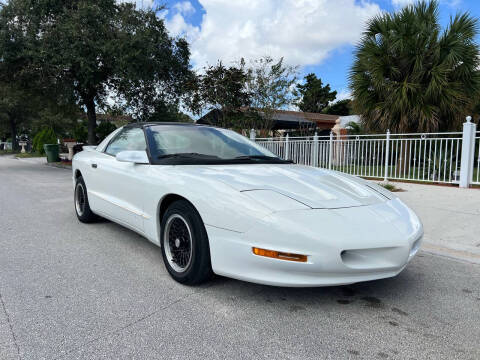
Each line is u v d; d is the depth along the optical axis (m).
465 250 3.87
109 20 14.09
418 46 10.10
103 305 2.50
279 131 22.42
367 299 2.67
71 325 2.23
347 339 2.12
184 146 3.60
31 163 19.75
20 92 16.92
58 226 4.81
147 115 16.58
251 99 15.02
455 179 8.35
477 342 2.11
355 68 11.28
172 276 2.94
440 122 10.23
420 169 9.93
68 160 19.03
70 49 13.48
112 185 3.92
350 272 2.30
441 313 2.47
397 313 2.46
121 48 13.27
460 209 5.81
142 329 2.19
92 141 17.12
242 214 2.40
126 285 2.86
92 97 16.78
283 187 2.70
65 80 14.68
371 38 11.07
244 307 2.50
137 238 4.21
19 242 4.04
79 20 13.59
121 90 16.08
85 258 3.51
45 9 14.18
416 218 2.88
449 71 9.95
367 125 11.33
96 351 1.96
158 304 2.53
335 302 2.61
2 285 2.84
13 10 14.16
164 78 16.03
